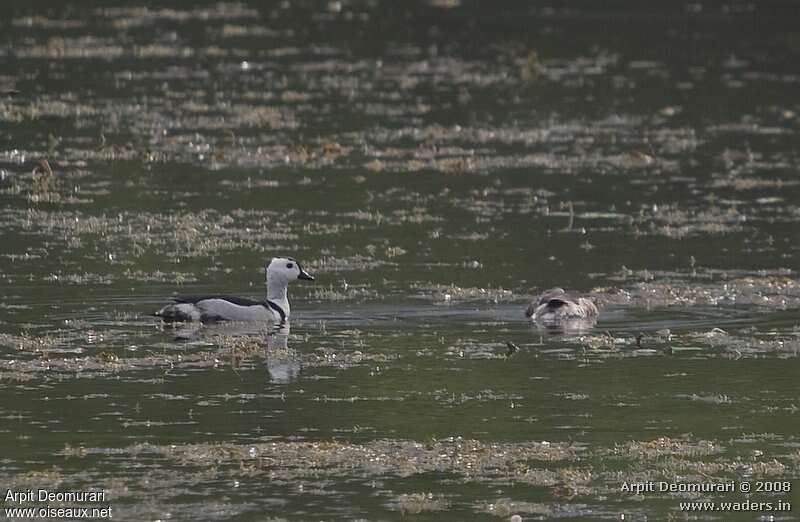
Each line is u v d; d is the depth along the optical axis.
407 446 16.17
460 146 35.38
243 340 20.42
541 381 18.75
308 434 16.53
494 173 32.56
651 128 38.12
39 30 50.94
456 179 31.88
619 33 54.97
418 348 20.23
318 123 37.50
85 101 39.16
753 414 17.53
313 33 53.66
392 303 22.59
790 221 28.58
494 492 14.95
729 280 24.20
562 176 32.38
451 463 15.74
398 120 38.22
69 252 25.19
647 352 20.17
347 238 26.69
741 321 21.86
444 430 16.78
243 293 22.88
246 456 15.80
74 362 19.19
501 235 27.16
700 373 19.20
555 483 15.25
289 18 57.38
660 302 22.88
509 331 21.19
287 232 27.02
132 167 32.06
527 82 44.59
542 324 21.58
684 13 60.06
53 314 21.55
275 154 33.75
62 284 23.17
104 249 25.45
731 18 58.84
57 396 17.75
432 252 25.80
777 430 16.97
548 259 25.45
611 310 22.45
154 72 44.03
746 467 15.77
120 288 23.05
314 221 27.92
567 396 18.14
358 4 61.75
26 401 17.55
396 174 32.19
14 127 35.72
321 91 42.12
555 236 27.17
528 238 26.97
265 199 29.59
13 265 24.25
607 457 16.03
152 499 14.55
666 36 54.38
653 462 15.90
